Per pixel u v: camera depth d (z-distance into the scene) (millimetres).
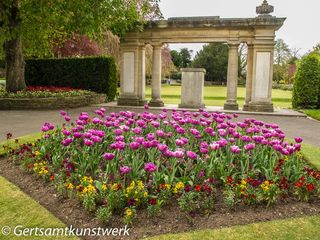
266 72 14344
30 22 14492
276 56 56719
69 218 3475
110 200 3418
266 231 3203
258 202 3752
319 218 3496
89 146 4734
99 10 13375
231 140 4523
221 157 4648
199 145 5387
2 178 4574
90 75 18234
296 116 13414
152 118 6023
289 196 4004
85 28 13227
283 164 4465
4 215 3500
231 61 15000
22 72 15156
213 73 57250
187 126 6125
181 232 3182
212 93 30016
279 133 4957
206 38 15086
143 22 15133
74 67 18406
